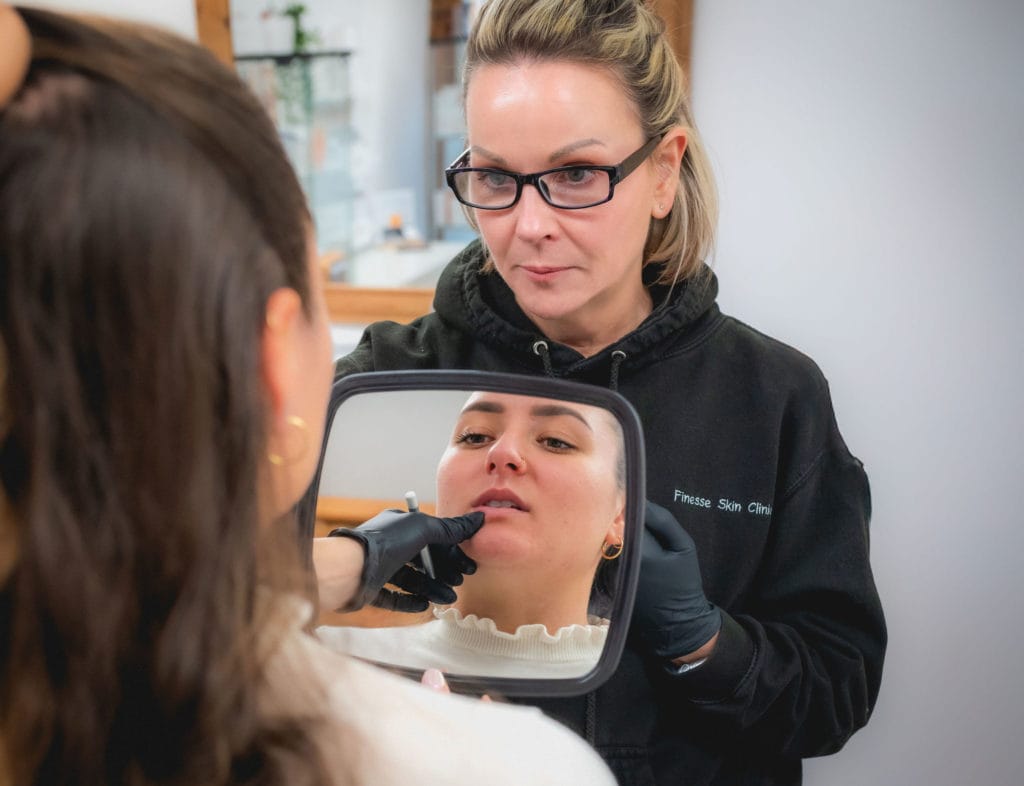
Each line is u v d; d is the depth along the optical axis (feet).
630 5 2.69
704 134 5.33
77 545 0.98
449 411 2.11
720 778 3.13
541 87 2.51
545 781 1.19
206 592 1.03
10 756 1.07
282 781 1.05
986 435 5.33
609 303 2.91
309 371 1.21
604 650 2.05
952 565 5.53
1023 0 4.78
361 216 6.56
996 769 5.68
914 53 4.97
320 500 2.19
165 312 0.97
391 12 6.10
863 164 5.17
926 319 5.28
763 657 2.80
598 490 2.01
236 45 6.27
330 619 1.95
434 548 2.02
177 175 0.96
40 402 0.95
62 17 1.01
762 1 5.08
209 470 1.02
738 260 5.45
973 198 5.08
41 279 0.93
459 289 3.17
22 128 0.93
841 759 5.90
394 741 1.14
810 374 3.10
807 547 3.06
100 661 1.02
